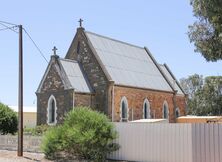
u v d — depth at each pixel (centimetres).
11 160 2509
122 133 2423
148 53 5869
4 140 3231
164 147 2233
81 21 4756
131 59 5225
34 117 7375
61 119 4203
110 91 4284
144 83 4947
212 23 2497
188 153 2122
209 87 8681
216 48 2647
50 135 2481
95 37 4828
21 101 2861
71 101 4144
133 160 2366
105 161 2402
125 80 4597
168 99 5409
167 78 5653
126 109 4500
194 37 2795
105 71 4359
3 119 3631
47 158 2531
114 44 5131
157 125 2275
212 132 2031
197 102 8806
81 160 2381
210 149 2033
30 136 2988
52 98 4331
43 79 4444
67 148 2411
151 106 4972
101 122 2373
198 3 2509
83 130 2347
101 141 2323
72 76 4328
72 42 4756
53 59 4388
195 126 2102
